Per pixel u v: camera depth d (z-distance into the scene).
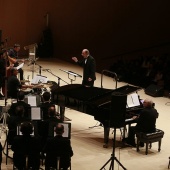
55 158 12.95
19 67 21.44
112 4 35.03
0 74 21.70
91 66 21.08
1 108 18.27
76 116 20.66
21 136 13.20
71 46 36.00
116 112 13.31
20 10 34.97
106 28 35.38
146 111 16.27
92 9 35.25
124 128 17.22
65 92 17.83
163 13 33.78
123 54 35.16
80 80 27.42
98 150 16.58
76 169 14.85
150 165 15.54
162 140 18.06
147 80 28.03
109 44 35.53
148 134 16.22
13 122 14.57
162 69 28.30
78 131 18.61
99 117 16.55
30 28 35.53
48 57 35.72
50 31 35.56
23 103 16.02
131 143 17.11
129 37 35.16
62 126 12.91
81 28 35.59
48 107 15.89
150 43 34.56
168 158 16.25
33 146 13.15
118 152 16.52
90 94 17.56
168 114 21.77
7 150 14.91
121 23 35.19
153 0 34.09
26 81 21.70
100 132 18.62
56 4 35.53
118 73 29.30
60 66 31.81
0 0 34.19
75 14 35.53
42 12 35.56
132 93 16.33
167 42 33.84
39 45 35.41
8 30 34.91
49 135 13.74
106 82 27.78
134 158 16.05
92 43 35.66
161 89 25.20
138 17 34.75
